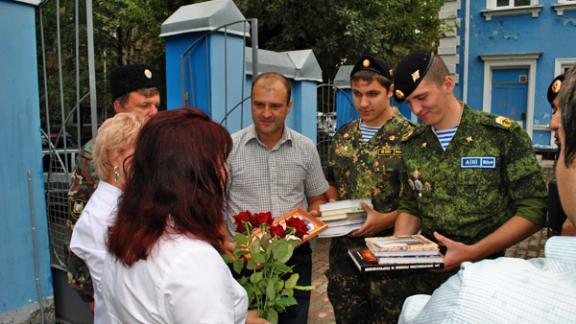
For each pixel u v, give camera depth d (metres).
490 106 12.45
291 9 7.56
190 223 1.10
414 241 1.81
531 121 11.90
